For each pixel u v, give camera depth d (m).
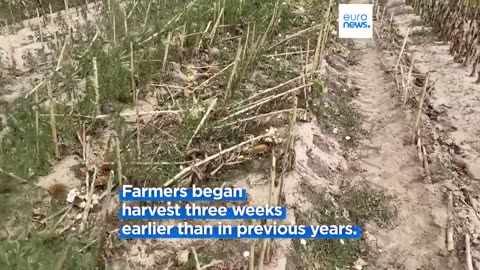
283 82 5.18
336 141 4.80
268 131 4.31
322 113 4.98
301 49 5.84
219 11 5.90
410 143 4.79
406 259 3.72
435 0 7.49
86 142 4.03
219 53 5.50
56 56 5.10
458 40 6.45
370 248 3.76
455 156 4.77
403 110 5.27
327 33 6.13
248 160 4.04
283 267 3.30
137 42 5.05
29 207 3.37
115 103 4.46
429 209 4.09
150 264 3.25
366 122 5.20
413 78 5.97
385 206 4.11
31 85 4.67
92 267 3.08
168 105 4.61
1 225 3.15
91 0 6.83
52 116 3.78
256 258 3.32
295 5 7.23
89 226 3.32
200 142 4.14
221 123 4.28
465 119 5.23
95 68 4.18
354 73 6.18
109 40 5.27
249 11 6.25
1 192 3.43
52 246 3.17
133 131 4.16
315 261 3.51
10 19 6.07
